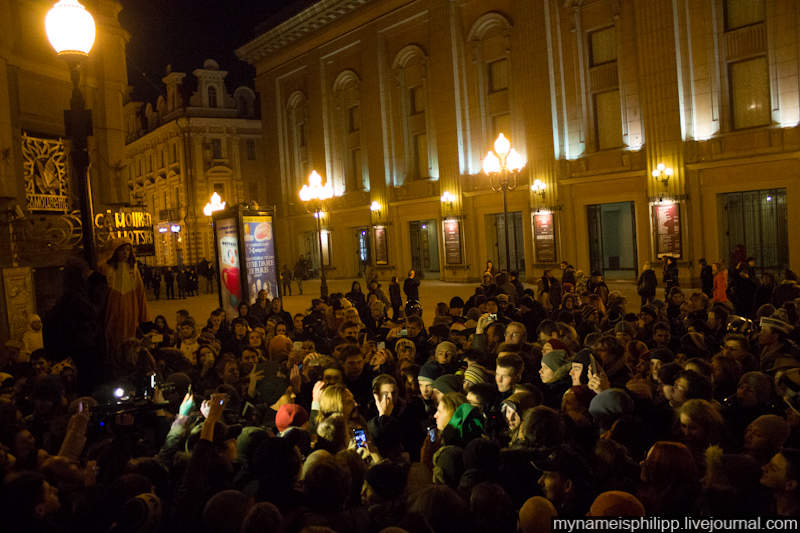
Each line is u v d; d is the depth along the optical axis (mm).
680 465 3082
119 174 17312
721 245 21812
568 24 25500
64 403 5199
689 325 8188
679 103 22094
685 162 22141
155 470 3658
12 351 8914
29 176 13477
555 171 26250
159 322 10727
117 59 17391
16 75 13188
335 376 5148
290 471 3320
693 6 21766
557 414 3629
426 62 32312
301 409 4434
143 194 62844
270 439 3432
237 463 3828
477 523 2854
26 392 6086
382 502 3137
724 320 8211
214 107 54750
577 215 26016
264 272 14508
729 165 21203
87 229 6902
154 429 4695
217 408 3367
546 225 26734
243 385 6688
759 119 20859
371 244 36781
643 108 23094
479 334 7348
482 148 29875
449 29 30422
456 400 4512
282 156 43656
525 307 10312
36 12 13883
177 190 55438
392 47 34438
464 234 30875
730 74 21453
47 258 12797
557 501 3340
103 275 6996
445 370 5535
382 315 12070
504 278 13906
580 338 8859
